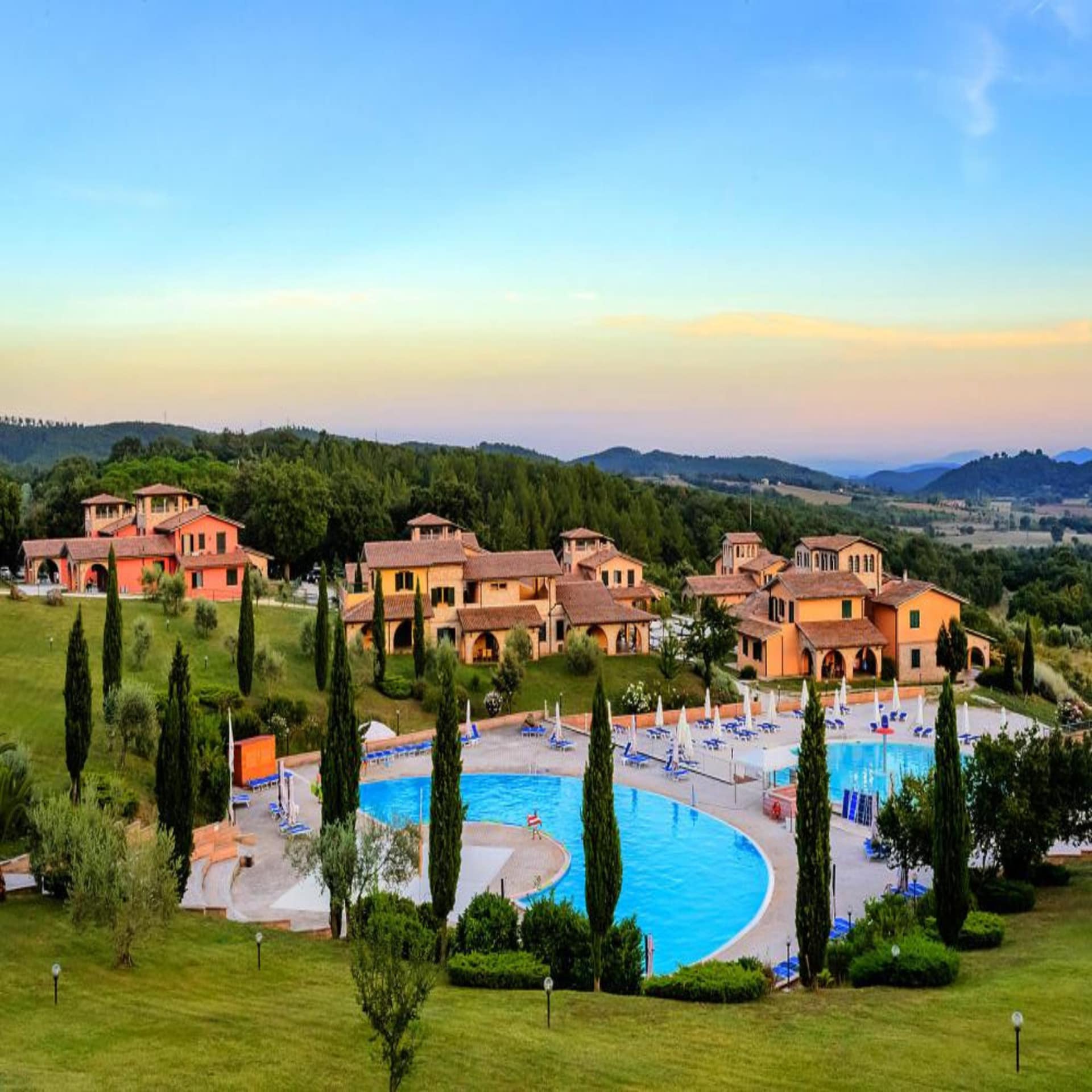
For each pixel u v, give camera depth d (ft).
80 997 93.91
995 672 299.58
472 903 116.98
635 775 212.64
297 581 416.67
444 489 468.75
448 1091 75.05
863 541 327.88
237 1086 75.51
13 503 382.22
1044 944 109.91
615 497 622.54
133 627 241.96
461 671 282.15
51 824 119.44
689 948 128.06
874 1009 92.32
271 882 148.15
